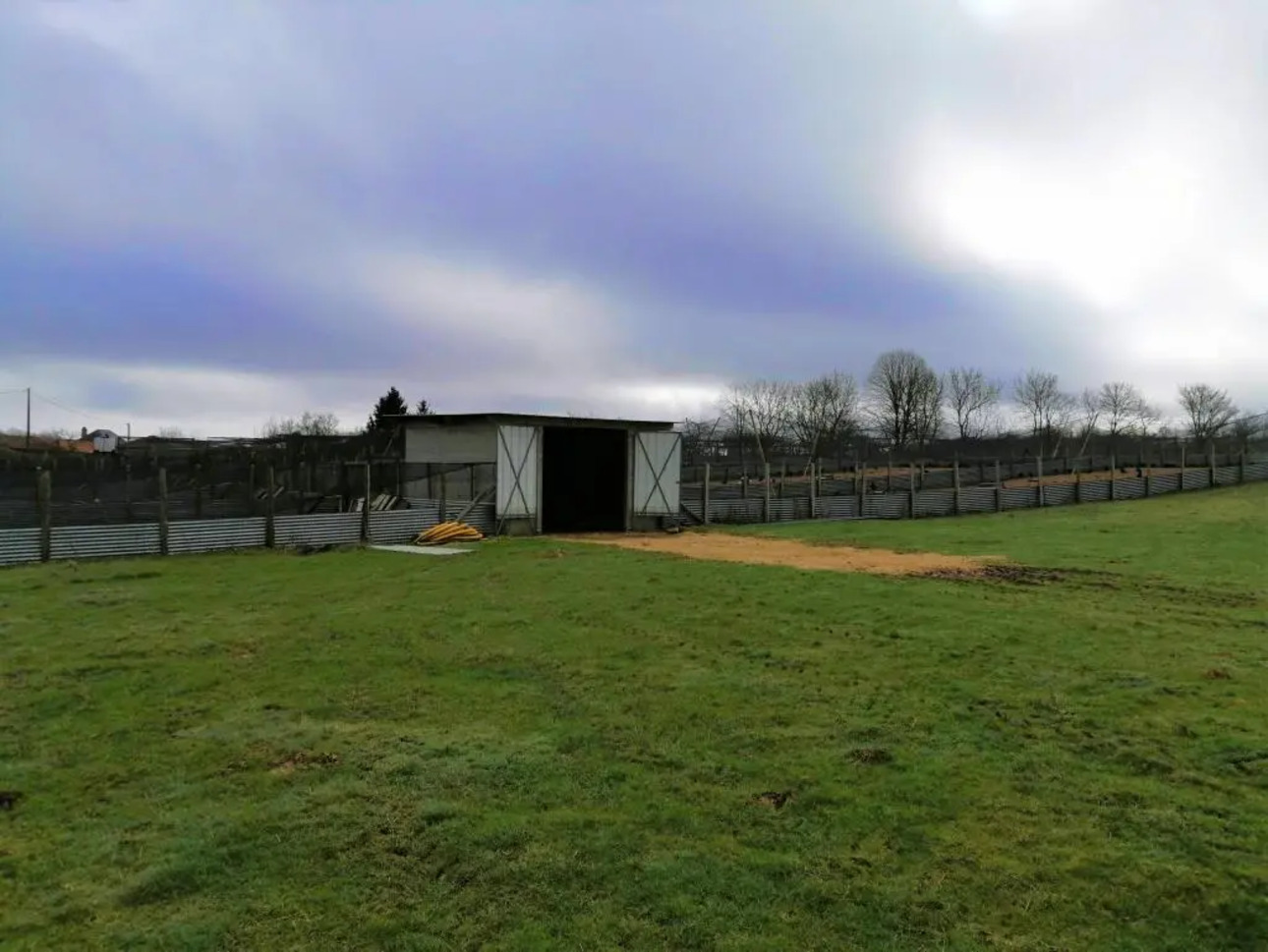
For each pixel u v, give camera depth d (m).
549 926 3.64
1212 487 35.44
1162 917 3.70
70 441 58.59
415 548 17.28
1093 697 6.62
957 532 21.88
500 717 6.31
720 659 7.90
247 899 3.88
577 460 26.61
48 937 3.61
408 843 4.34
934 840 4.34
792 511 26.23
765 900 3.82
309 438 27.22
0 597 11.23
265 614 10.12
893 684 7.04
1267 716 6.07
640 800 4.82
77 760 5.55
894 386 84.19
